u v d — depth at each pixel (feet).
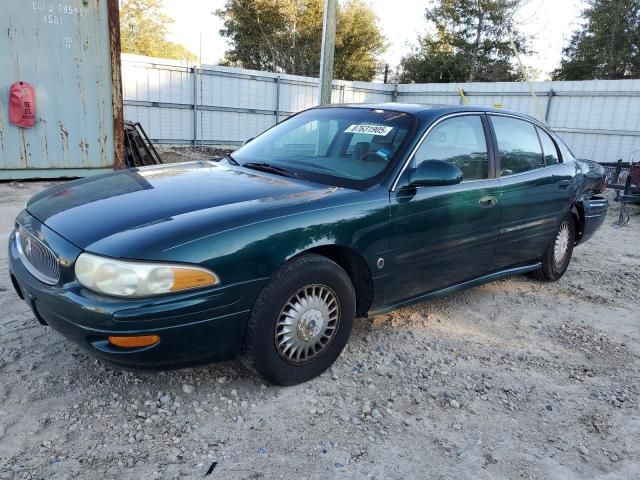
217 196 9.77
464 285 13.39
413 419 9.29
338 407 9.44
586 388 10.77
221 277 8.42
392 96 66.85
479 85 56.75
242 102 57.36
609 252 22.75
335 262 10.44
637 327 14.23
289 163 12.21
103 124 28.81
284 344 9.55
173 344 8.20
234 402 9.37
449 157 12.37
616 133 47.52
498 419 9.48
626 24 107.76
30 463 7.54
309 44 111.55
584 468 8.35
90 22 27.17
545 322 14.15
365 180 11.00
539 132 15.83
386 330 12.78
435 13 108.99
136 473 7.50
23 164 27.17
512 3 102.99
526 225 14.57
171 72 52.39
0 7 24.95
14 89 25.66
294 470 7.80
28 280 9.02
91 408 8.91
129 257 7.88
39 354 10.46
